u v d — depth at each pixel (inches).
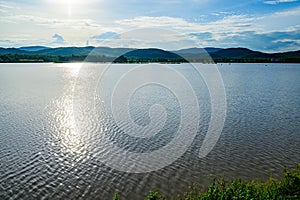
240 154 1076.5
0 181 865.5
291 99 2367.1
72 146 1170.0
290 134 1325.0
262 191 614.2
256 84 3686.0
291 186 614.9
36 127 1461.6
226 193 611.5
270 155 1064.8
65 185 849.5
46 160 1023.6
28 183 859.4
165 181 869.2
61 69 7504.9
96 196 794.2
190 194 767.7
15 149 1129.4
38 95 2674.7
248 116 1696.6
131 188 831.7
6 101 2303.2
